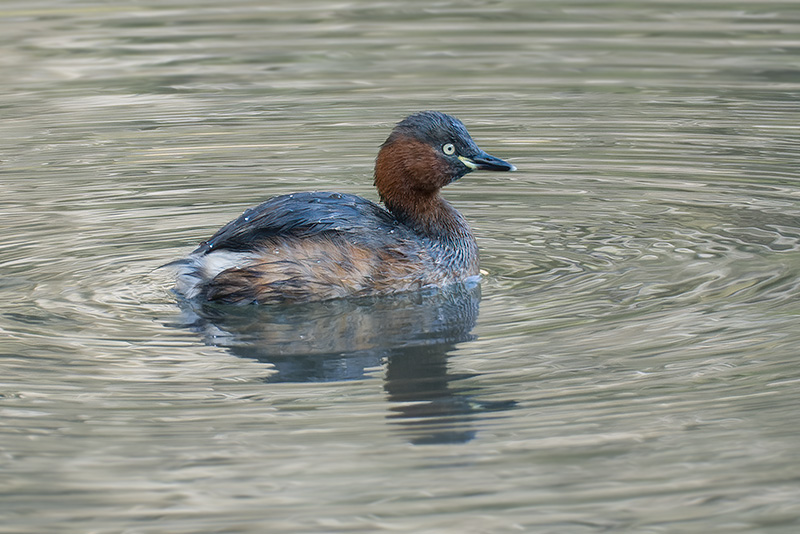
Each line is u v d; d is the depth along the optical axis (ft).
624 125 59.16
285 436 28.14
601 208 47.62
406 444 27.66
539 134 58.03
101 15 83.92
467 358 32.91
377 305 38.34
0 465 26.73
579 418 28.78
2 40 76.43
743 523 24.12
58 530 24.16
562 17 81.56
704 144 55.72
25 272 40.29
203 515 24.64
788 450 26.96
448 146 41.39
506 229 45.55
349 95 65.16
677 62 69.82
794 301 36.50
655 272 39.88
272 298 38.19
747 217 45.75
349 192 49.26
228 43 75.87
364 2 88.07
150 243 43.47
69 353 33.42
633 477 25.98
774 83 65.72
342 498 25.25
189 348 34.09
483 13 83.35
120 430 28.48
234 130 59.31
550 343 33.78
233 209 47.47
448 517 24.48
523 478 25.98
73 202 48.52
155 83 67.92
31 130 59.52
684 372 31.37
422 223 41.47
